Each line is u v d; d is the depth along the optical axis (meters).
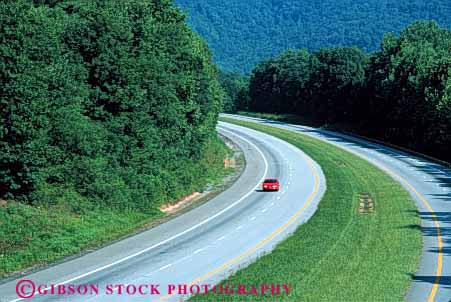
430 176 82.06
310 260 39.34
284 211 59.38
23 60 45.00
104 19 55.56
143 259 41.38
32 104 45.53
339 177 80.69
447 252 43.00
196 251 43.69
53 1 70.31
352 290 32.94
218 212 59.25
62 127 49.88
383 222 53.09
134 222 53.06
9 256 39.66
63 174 51.81
